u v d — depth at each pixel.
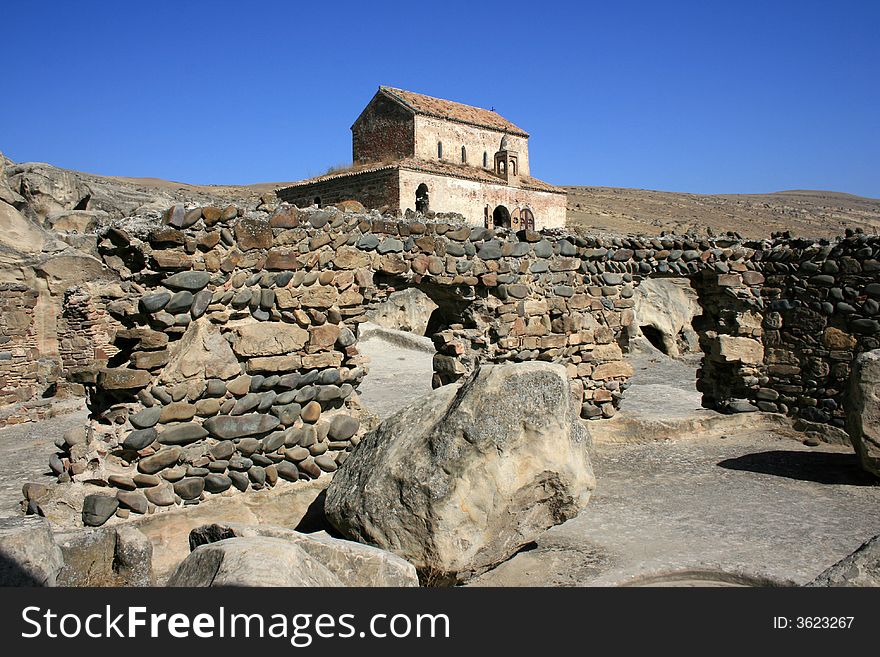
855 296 10.49
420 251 8.77
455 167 47.34
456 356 9.63
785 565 5.85
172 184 91.12
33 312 15.66
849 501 7.70
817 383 10.84
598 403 10.80
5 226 16.92
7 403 14.62
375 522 5.38
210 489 6.93
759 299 11.45
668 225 78.94
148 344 6.56
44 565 4.30
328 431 7.72
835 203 139.50
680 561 5.97
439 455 5.25
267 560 3.97
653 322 20.86
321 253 7.68
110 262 6.87
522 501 5.34
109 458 6.52
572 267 10.51
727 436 10.96
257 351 7.18
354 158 51.06
